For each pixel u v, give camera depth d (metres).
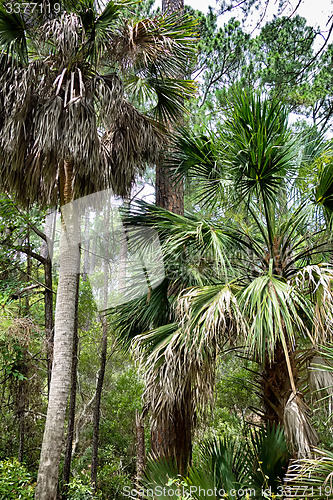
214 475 3.13
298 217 3.84
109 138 4.63
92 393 8.27
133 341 3.66
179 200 5.07
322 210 3.82
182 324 3.24
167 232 3.84
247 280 3.86
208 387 3.31
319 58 7.81
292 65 7.57
